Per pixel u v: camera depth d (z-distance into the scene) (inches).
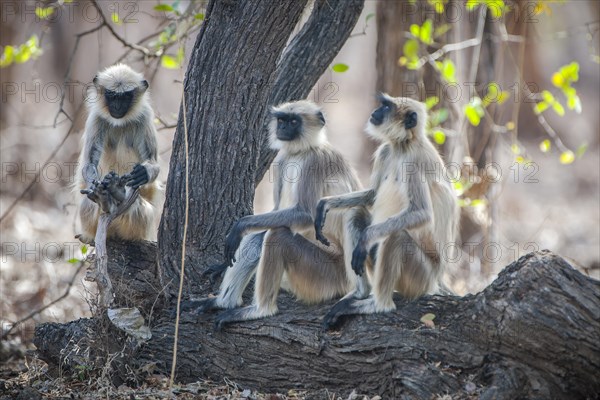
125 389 411.8
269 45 447.8
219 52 450.0
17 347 555.5
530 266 369.7
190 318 439.5
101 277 432.8
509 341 364.8
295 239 443.8
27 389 395.9
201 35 459.2
